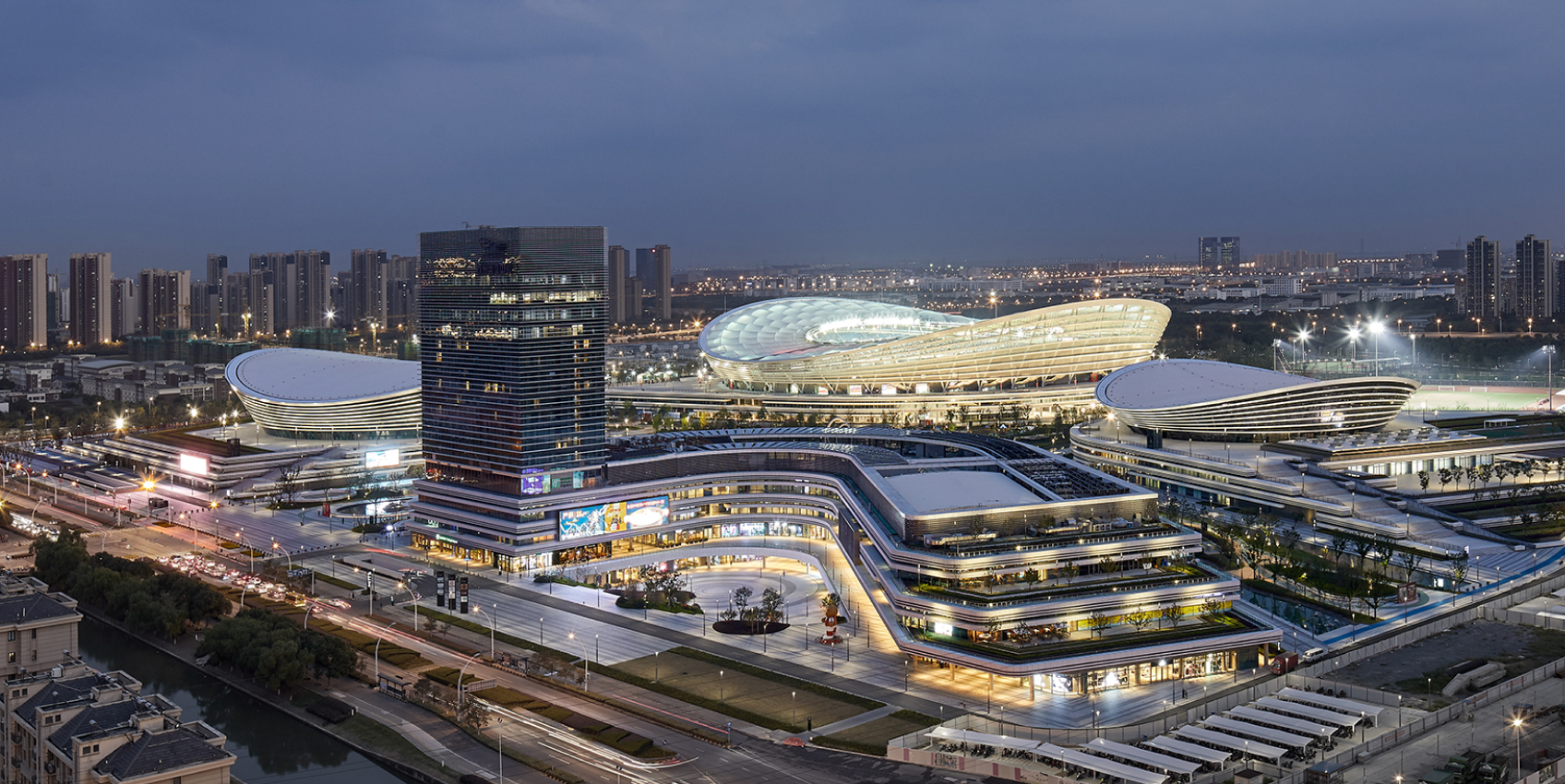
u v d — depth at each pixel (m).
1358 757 177.75
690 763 183.25
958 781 175.75
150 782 145.50
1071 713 199.00
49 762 154.88
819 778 177.38
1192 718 194.38
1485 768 169.62
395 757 188.75
